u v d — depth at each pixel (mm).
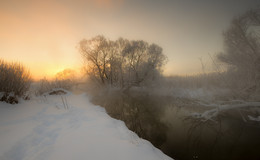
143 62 18406
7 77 6848
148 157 2986
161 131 5602
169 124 6449
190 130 5723
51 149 2996
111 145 3301
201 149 4227
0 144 2979
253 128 5684
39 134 3738
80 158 2680
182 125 6324
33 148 2992
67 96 12469
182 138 4988
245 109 7129
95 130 4238
